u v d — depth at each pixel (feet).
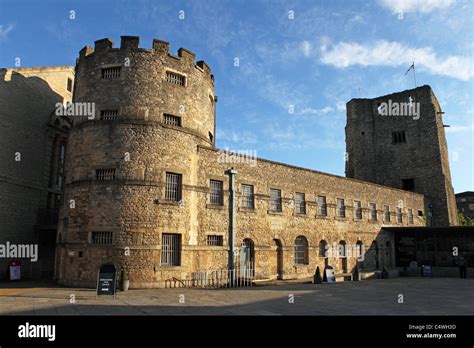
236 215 79.97
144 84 70.28
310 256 96.17
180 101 73.67
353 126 172.76
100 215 64.54
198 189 73.15
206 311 40.88
